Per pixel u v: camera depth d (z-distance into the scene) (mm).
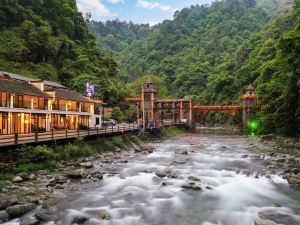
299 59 46031
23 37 93000
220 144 56719
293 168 29188
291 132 57844
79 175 25641
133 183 24500
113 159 35875
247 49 166250
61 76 94000
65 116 51312
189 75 193250
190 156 39562
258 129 78500
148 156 39562
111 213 17672
